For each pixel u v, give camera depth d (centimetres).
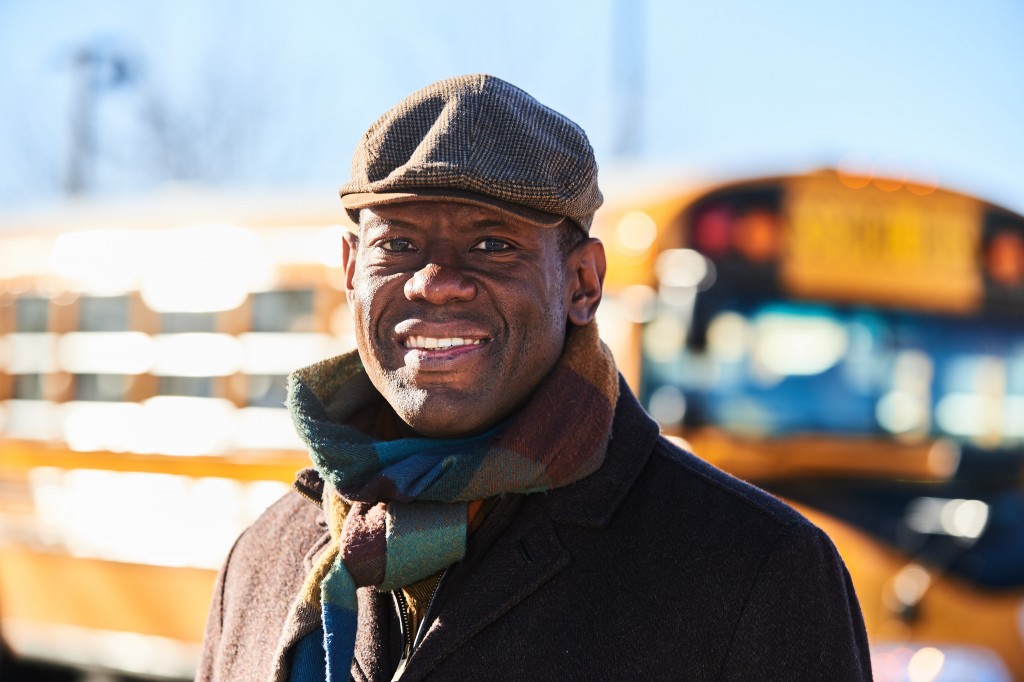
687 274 587
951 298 647
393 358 214
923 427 640
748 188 605
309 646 213
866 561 563
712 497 211
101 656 718
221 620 253
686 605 202
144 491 714
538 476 205
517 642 205
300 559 241
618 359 594
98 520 730
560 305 215
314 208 702
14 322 798
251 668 233
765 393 607
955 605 548
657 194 607
